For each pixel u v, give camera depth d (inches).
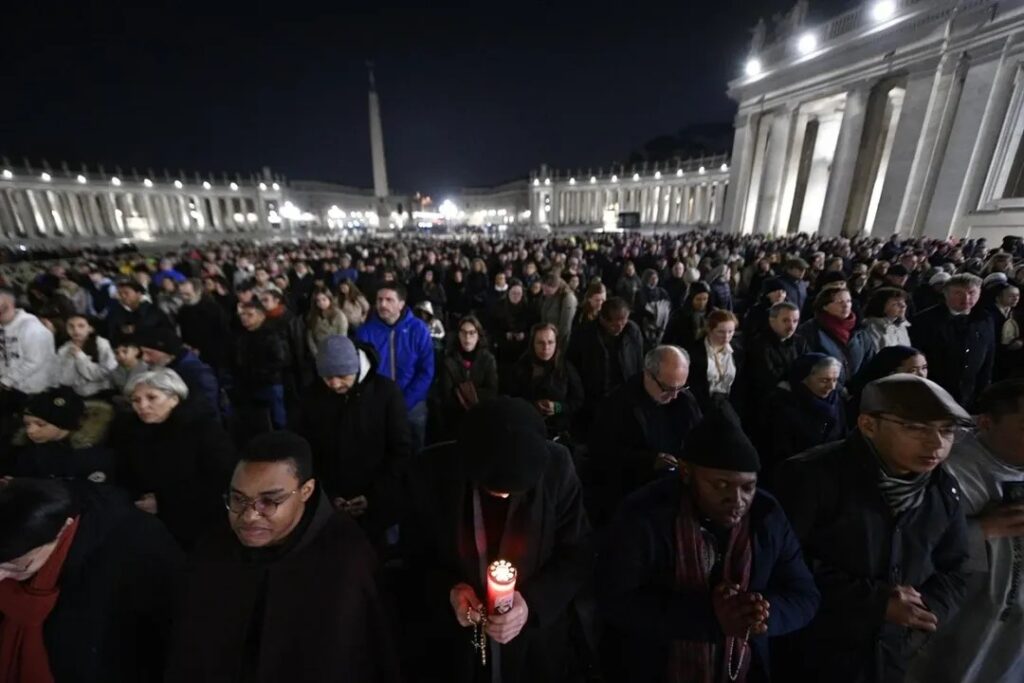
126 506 70.8
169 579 72.4
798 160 1218.0
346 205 4128.9
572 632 81.7
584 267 519.2
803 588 66.7
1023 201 636.7
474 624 65.2
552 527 68.8
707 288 215.5
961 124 727.7
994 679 73.1
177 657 62.2
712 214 2470.5
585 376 171.6
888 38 873.5
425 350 158.9
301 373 202.4
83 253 1103.6
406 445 111.9
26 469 95.9
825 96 1075.9
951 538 70.3
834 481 71.9
